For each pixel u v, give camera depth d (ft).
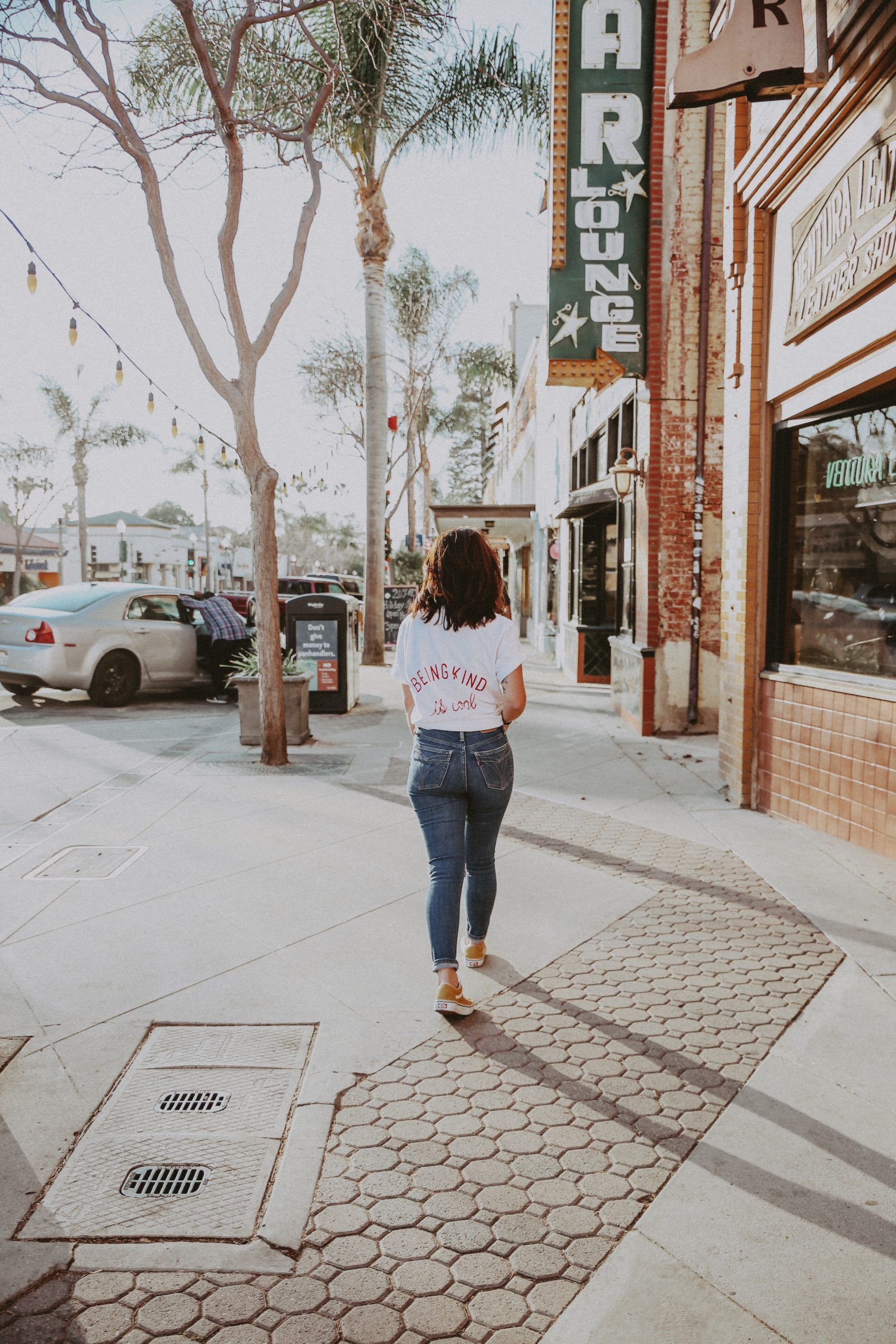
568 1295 6.56
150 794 21.70
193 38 21.15
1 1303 6.39
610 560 44.75
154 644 38.83
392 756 26.76
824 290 16.43
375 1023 10.46
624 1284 6.64
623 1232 7.20
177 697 42.37
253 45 27.61
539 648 68.33
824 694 17.84
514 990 11.37
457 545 10.49
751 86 15.17
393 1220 7.30
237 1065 9.57
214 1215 7.32
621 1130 8.52
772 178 18.34
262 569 24.75
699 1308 6.42
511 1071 9.50
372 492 55.42
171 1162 7.98
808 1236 7.14
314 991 11.27
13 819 19.38
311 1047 9.95
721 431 29.55
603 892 14.85
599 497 36.76
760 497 19.97
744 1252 6.97
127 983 11.44
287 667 29.27
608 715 34.65
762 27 14.85
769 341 19.48
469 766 10.48
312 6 23.48
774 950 12.60
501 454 135.95
